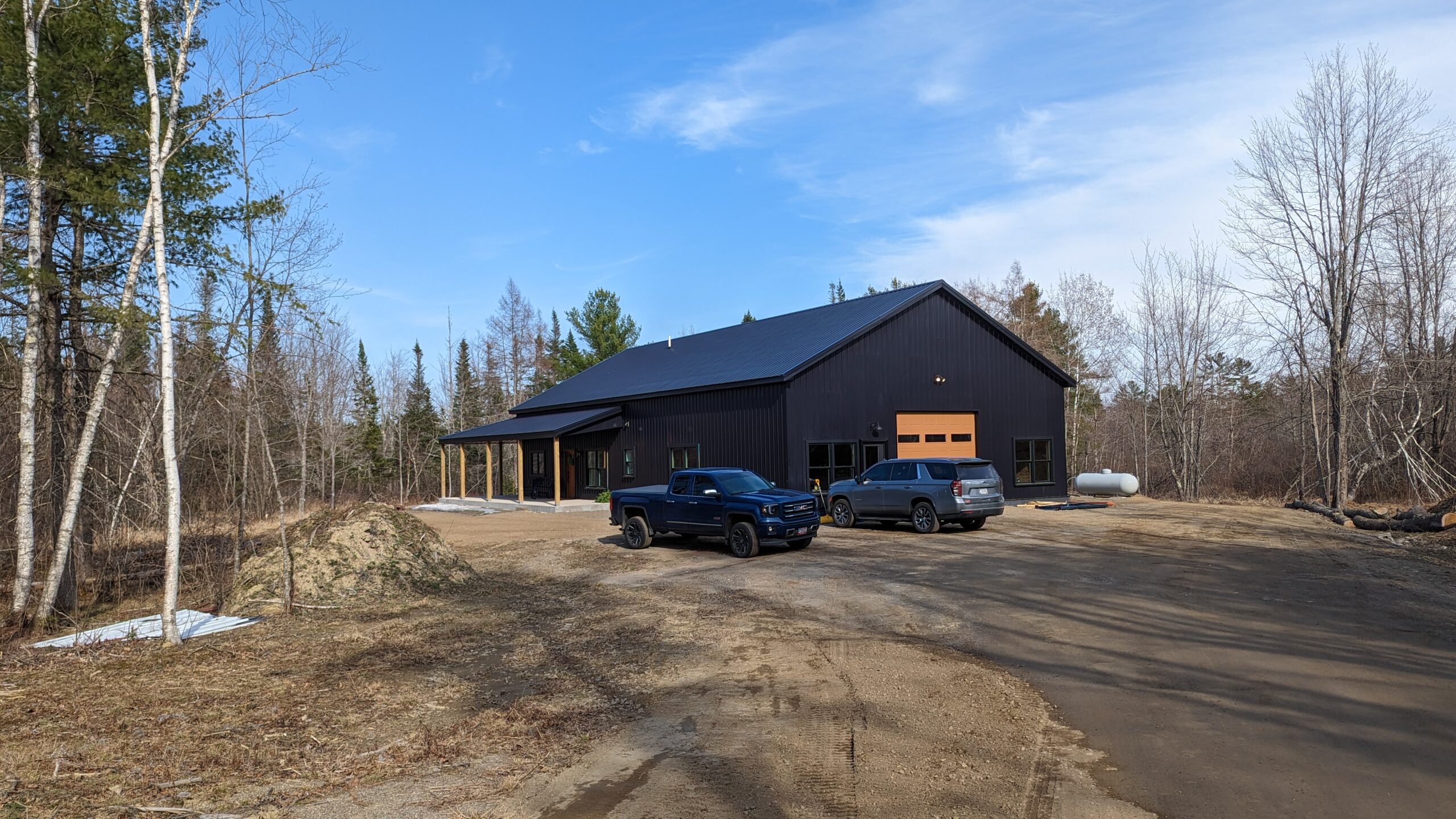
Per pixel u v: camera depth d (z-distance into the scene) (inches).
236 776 215.6
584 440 1326.3
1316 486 1255.5
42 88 477.7
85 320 545.3
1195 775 201.5
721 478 638.5
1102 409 2153.1
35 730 255.8
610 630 387.5
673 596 463.8
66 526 470.6
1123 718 246.1
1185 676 287.4
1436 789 187.8
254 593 467.8
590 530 842.8
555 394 1494.8
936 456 1077.8
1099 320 1985.7
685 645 352.8
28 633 456.8
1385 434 1091.9
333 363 1375.5
